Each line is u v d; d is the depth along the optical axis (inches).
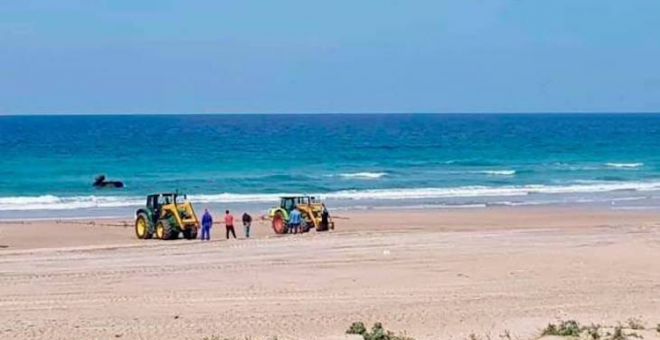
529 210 5935.0
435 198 6815.9
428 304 2353.6
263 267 3053.6
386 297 2476.6
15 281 2755.9
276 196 6879.9
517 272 2940.5
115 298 2448.3
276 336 1876.2
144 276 2861.7
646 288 2640.3
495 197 6909.5
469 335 1873.8
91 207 6230.3
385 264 3110.2
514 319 2086.6
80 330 1968.5
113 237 4416.8
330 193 7199.8
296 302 2388.0
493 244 3720.5
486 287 2657.5
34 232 4618.6
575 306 2317.9
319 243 3782.0
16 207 6235.2
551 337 1766.7
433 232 4372.5
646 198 6830.7
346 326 2009.1
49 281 2760.8
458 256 3309.5
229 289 2605.8
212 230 4783.5
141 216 4394.7
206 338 1854.1
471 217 5423.2
